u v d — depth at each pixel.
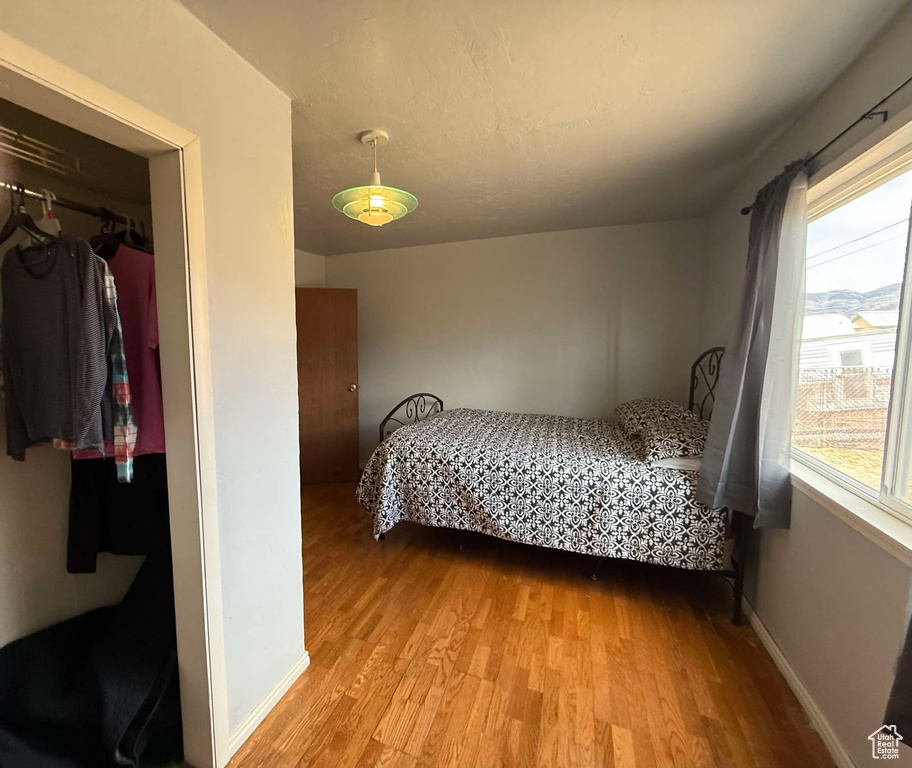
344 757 1.29
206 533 1.18
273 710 1.46
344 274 4.20
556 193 2.55
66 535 1.50
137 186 1.52
